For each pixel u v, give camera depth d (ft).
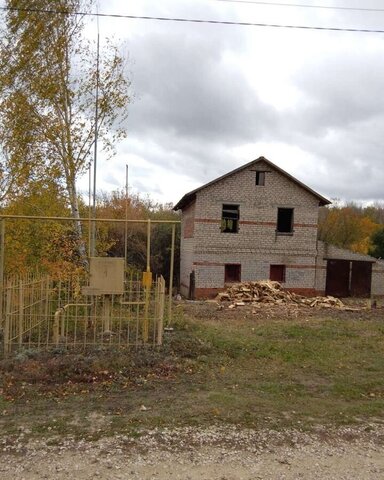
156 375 23.93
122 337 30.53
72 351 26.96
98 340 29.71
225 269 96.07
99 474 13.28
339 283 103.19
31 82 49.70
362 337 37.04
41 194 50.96
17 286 29.04
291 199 98.58
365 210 233.96
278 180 98.07
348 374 26.07
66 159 51.67
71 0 51.78
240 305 58.08
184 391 21.59
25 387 21.39
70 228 52.54
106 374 23.30
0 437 15.76
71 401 19.80
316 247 100.53
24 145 49.62
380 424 18.13
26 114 49.52
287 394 21.83
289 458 14.76
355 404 20.72
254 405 19.83
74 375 22.89
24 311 29.55
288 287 98.73
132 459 14.26
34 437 15.79
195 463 14.17
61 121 51.26
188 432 16.49
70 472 13.37
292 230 99.09
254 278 96.94
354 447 15.83
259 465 14.20
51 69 50.55
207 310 52.19
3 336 28.63
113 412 18.47
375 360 29.50
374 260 104.47
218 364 27.02
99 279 29.07
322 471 13.93
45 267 48.01
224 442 15.79
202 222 94.68
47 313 29.78
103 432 16.30
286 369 26.78
